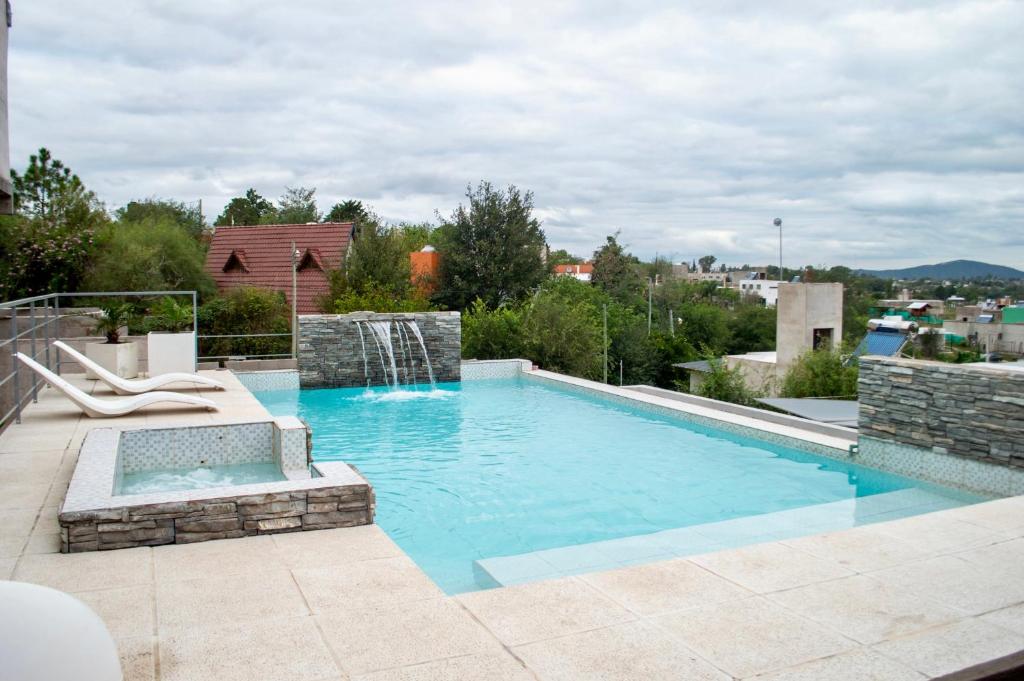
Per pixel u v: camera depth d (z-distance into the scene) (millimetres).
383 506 6859
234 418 8055
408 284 24719
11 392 9672
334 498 4352
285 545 4047
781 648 2871
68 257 16328
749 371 24469
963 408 6656
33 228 16703
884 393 7477
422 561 5445
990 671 2055
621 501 6969
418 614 3156
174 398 8344
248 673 2631
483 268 28969
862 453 7762
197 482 5984
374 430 10445
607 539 5930
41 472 5578
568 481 7676
